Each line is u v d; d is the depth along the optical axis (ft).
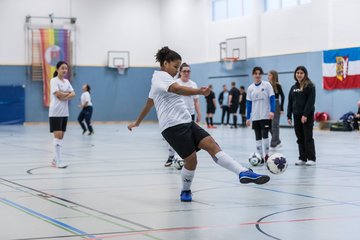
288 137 72.74
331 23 92.68
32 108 122.21
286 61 101.30
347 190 27.99
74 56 125.70
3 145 61.36
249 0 110.01
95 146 59.52
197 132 24.23
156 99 24.39
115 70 129.90
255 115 40.83
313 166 39.04
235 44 111.34
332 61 92.48
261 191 27.68
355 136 74.90
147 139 71.36
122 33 130.11
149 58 132.67
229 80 114.42
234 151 52.08
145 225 19.69
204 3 119.85
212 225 19.67
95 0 127.34
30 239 17.57
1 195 26.68
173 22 129.08
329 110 93.66
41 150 54.34
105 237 17.79
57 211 22.49
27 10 121.19
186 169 24.32
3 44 119.65
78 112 126.82
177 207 23.35
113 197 26.05
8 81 120.26
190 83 37.42
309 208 23.02
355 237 17.81
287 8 101.04
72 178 33.24
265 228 19.17
